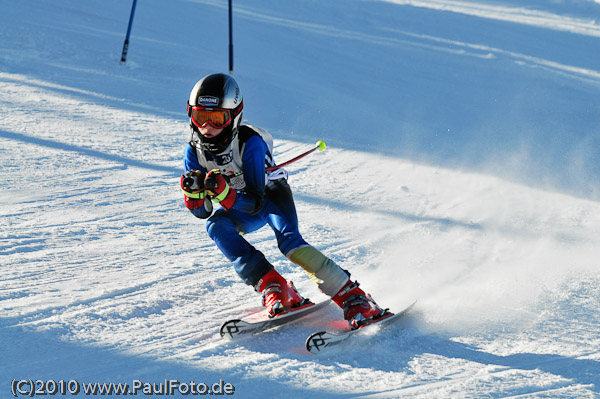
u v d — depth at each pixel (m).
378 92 44.66
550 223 20.16
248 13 67.38
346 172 25.86
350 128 33.88
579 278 15.31
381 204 21.77
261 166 11.76
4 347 10.53
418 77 50.31
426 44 63.00
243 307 13.11
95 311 12.32
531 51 64.38
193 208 11.52
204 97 11.03
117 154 25.66
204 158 11.66
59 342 10.92
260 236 18.09
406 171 26.48
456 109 41.25
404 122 36.47
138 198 20.61
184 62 46.12
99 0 62.56
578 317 13.00
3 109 30.89
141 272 14.62
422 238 18.42
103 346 10.92
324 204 21.44
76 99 34.53
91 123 30.20
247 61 49.38
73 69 41.22
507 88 48.59
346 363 10.79
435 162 28.17
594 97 47.06
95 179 22.23
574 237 18.72
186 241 17.05
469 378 10.30
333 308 13.45
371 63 53.50
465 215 20.88
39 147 25.52
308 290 14.38
